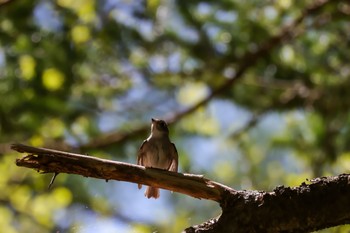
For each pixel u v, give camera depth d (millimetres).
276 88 13930
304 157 13688
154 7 12852
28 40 12555
